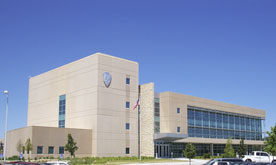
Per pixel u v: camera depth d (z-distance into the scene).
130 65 66.50
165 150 68.88
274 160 50.69
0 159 59.41
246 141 90.12
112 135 61.34
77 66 65.56
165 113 69.56
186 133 72.06
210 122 81.19
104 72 61.75
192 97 75.88
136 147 65.00
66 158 55.94
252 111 96.94
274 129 49.50
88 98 61.84
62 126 66.94
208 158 71.31
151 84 67.25
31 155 54.12
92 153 59.38
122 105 63.81
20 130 58.59
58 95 69.50
